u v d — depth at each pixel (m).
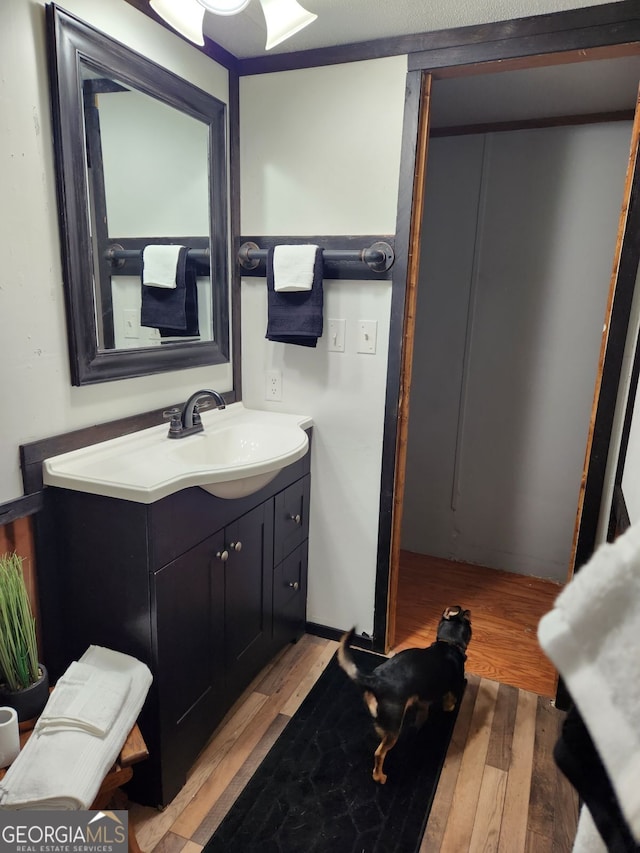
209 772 1.62
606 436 1.74
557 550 2.81
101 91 1.45
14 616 1.22
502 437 2.82
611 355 1.69
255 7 1.62
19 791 1.06
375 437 2.06
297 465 2.06
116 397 1.64
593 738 0.43
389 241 1.90
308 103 1.92
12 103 1.23
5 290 1.26
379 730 1.56
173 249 1.79
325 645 2.26
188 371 1.94
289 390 2.17
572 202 2.49
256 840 1.42
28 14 1.24
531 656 2.22
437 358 2.87
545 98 2.20
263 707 1.89
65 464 1.45
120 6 1.49
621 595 0.43
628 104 2.27
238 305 2.17
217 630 1.66
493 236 2.65
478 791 1.58
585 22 1.59
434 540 3.07
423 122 1.82
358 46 1.82
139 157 1.59
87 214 1.44
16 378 1.31
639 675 0.42
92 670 1.33
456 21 1.67
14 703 1.23
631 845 0.43
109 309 1.56
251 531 1.79
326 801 1.53
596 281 2.52
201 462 1.79
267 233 2.08
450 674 1.73
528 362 2.71
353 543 2.19
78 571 1.45
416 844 1.42
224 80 1.95
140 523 1.33
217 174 1.96
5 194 1.24
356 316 2.00
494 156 2.58
